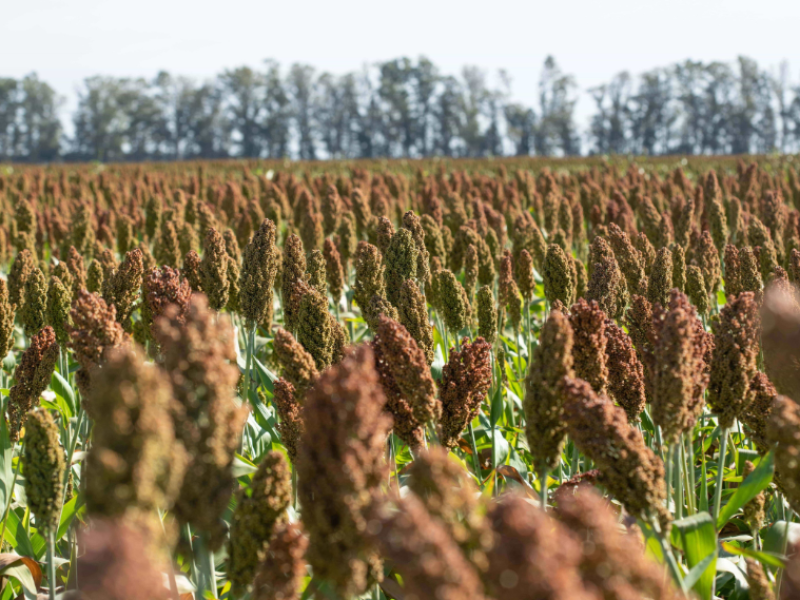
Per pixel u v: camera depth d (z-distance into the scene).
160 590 1.66
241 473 3.71
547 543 1.65
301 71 171.00
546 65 164.12
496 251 8.91
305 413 2.15
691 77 164.00
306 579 3.19
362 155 173.88
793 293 4.56
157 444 1.72
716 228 10.07
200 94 169.50
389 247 5.68
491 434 5.40
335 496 2.04
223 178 36.66
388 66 167.75
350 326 8.97
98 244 9.92
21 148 164.62
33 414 2.65
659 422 3.04
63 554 4.20
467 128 163.50
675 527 3.10
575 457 4.11
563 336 2.62
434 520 1.81
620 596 1.75
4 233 10.72
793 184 18.55
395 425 3.35
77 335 2.79
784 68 158.62
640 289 6.16
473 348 3.49
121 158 169.62
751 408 3.53
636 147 167.75
